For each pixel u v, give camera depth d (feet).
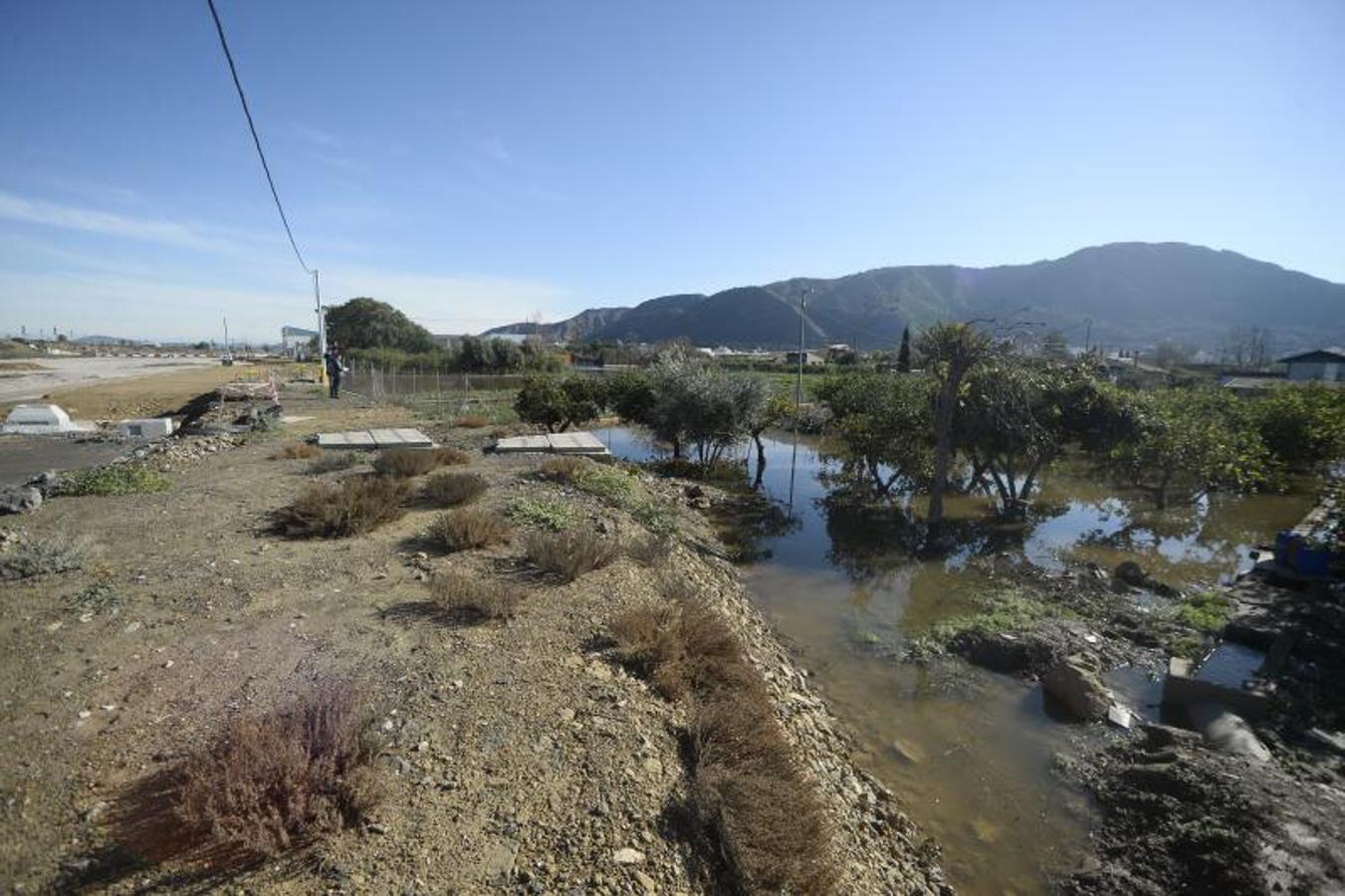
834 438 76.23
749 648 21.20
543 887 8.81
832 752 17.19
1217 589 29.84
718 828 10.72
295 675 13.03
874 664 23.24
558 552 20.72
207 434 47.26
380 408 74.90
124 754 10.20
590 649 15.79
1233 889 12.19
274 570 18.80
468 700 12.89
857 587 31.09
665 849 10.06
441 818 9.68
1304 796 14.33
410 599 17.46
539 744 11.81
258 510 25.23
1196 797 14.78
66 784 9.42
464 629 15.94
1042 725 19.44
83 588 16.60
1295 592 27.14
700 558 31.09
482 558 21.43
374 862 8.66
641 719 13.21
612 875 9.26
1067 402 42.14
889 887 12.53
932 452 45.39
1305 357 168.04
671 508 38.29
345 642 14.71
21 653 13.16
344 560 20.11
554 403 58.03
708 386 53.62
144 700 11.75
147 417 81.92
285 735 10.05
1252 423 50.42
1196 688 19.84
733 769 12.03
